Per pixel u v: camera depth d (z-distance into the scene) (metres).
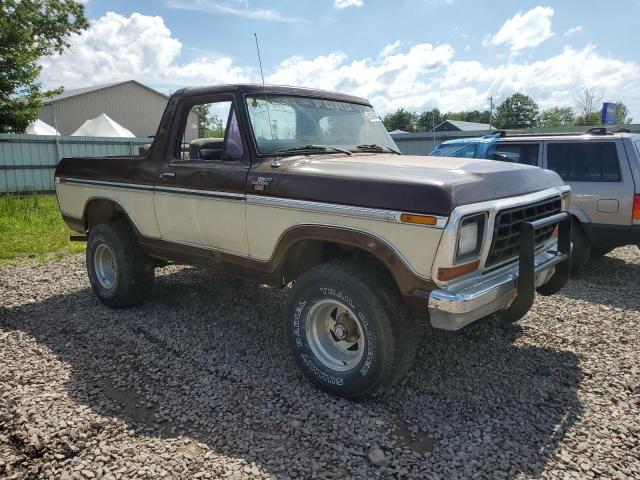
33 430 2.99
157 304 5.28
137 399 3.40
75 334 4.51
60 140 17.22
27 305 5.34
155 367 3.86
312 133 4.19
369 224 3.08
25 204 12.62
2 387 3.53
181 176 4.18
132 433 2.99
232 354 4.09
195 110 4.61
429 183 2.89
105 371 3.79
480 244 3.02
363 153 4.27
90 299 5.52
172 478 2.62
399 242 2.97
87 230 5.54
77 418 3.13
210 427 3.07
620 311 5.12
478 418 3.18
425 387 3.56
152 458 2.77
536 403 3.36
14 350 4.17
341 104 4.54
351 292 3.18
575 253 6.34
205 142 4.39
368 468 2.70
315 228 3.32
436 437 2.99
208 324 4.72
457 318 2.87
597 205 6.16
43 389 3.51
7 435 2.97
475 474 2.65
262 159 3.74
